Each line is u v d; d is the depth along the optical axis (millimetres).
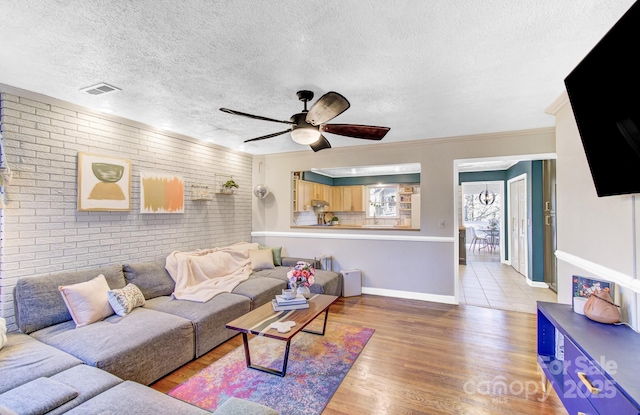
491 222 9945
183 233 4141
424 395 2201
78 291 2537
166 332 2451
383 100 2844
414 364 2629
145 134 3621
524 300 4504
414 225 8055
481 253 9250
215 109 3078
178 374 2490
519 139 3955
